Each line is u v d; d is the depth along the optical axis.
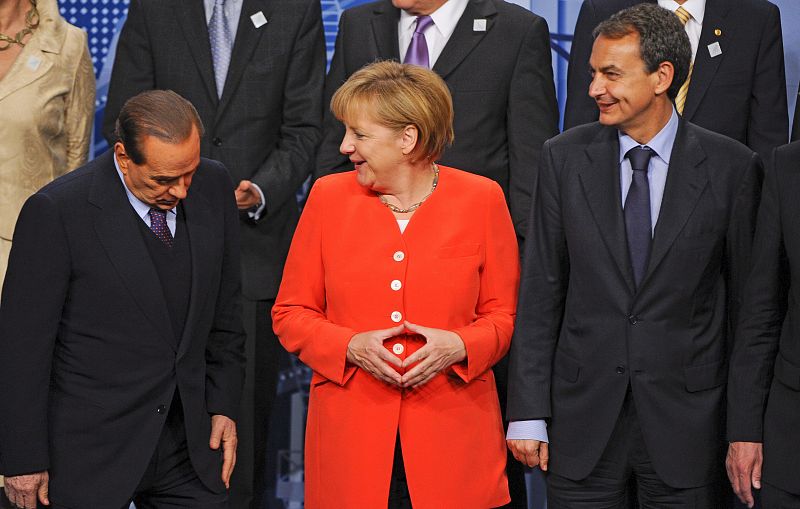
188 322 9.62
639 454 10.26
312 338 9.98
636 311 10.05
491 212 10.25
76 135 14.02
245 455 13.75
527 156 12.97
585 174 10.34
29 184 13.38
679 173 10.19
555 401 10.47
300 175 13.73
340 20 13.98
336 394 10.06
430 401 9.95
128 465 9.44
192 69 13.85
